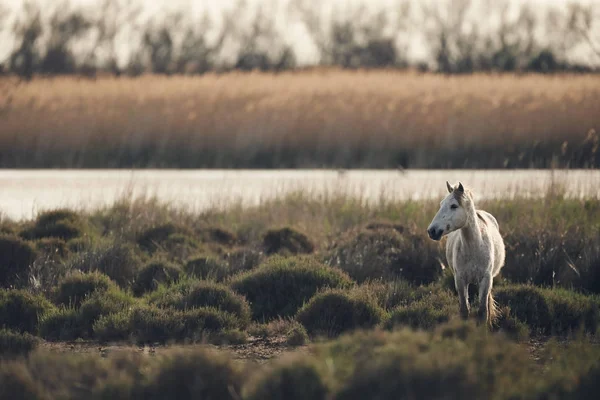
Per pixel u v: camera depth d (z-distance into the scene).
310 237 59.56
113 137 131.62
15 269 49.84
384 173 113.06
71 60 191.25
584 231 56.44
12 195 86.44
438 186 88.81
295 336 37.94
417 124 130.62
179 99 136.25
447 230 35.59
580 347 30.59
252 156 131.25
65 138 130.00
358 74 164.88
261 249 55.75
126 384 25.88
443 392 22.86
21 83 147.75
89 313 40.94
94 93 138.62
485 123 128.38
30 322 41.50
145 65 196.88
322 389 23.92
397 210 66.81
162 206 68.62
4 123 129.25
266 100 135.50
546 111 128.50
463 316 37.16
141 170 123.31
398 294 45.06
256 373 25.50
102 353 35.88
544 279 51.22
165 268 49.59
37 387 25.77
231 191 80.12
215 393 25.73
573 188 71.06
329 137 131.75
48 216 59.91
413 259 52.31
